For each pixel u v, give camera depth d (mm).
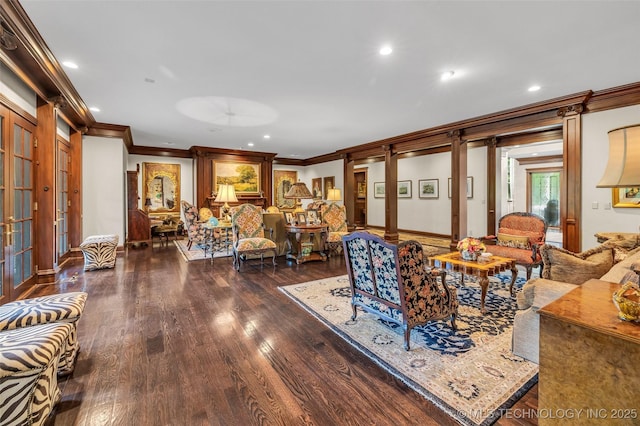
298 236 5168
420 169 8789
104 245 4734
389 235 7410
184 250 6414
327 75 3432
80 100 4277
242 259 5359
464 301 3266
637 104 3748
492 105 4586
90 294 3537
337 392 1794
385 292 2359
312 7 2215
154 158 8453
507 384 1847
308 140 7473
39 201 3832
